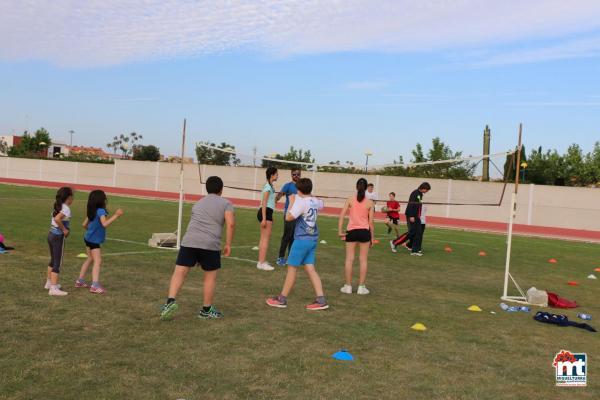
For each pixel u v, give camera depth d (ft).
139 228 51.83
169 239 39.78
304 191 22.88
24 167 171.01
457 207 103.55
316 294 24.02
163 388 13.79
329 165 56.44
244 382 14.51
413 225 45.44
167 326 19.35
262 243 32.58
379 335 19.76
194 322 20.12
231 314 21.61
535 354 18.58
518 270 40.04
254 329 19.62
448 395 14.39
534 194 98.02
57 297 22.61
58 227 22.80
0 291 23.09
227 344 17.67
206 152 79.25
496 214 100.63
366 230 26.94
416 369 16.34
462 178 67.10
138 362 15.57
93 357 15.76
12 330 17.87
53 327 18.47
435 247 53.06
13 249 34.12
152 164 143.33
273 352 17.12
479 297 28.37
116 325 19.13
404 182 103.96
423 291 29.14
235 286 27.22
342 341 18.76
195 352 16.71
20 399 12.62
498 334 20.92
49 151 255.50
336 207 108.06
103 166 153.58
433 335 20.24
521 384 15.57
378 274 34.12
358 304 24.84
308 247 23.00
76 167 159.43
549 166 131.03
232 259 36.04
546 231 88.84
